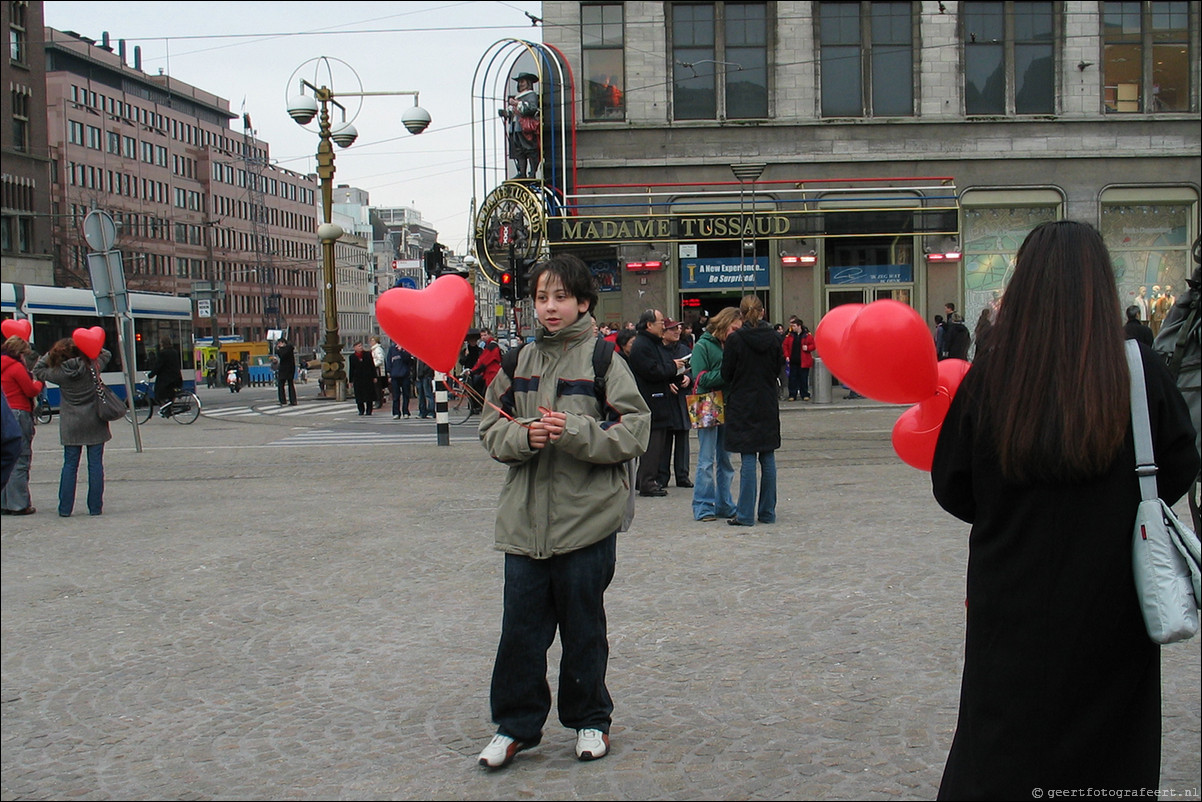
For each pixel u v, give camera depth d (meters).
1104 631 2.70
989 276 29.08
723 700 5.00
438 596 7.07
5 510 10.78
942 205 28.34
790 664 5.49
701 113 28.94
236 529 9.74
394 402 24.97
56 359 10.59
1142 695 2.75
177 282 92.88
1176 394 2.77
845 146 28.72
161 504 11.43
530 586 4.33
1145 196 28.91
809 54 28.67
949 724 4.64
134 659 5.80
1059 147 28.83
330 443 18.61
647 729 4.68
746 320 9.23
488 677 5.42
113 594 7.27
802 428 19.06
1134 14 28.92
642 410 4.31
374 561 8.21
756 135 28.66
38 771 4.34
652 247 28.45
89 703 5.12
